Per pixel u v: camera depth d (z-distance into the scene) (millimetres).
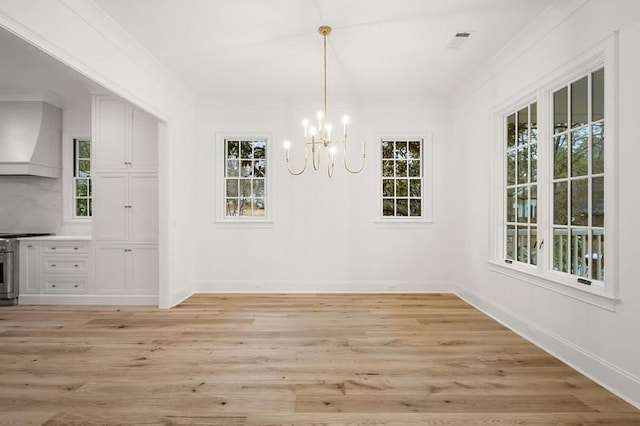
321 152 5293
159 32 3344
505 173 3957
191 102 5137
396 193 5367
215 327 3711
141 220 4668
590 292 2500
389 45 3617
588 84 2670
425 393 2352
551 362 2826
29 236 4875
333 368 2729
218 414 2105
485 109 4195
